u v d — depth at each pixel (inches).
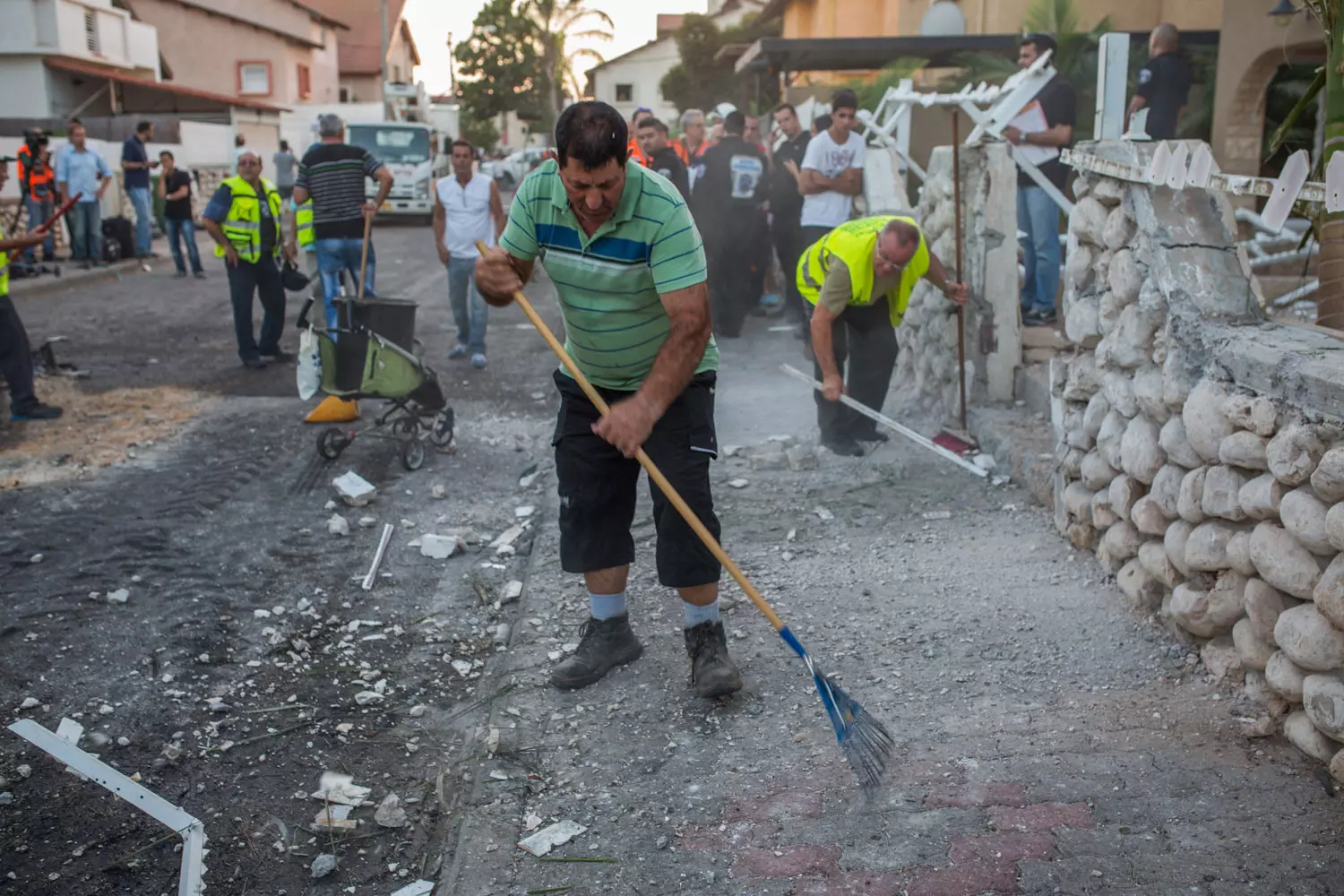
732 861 117.3
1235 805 120.5
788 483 239.1
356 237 373.1
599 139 120.3
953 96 288.5
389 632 183.2
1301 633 124.7
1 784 138.0
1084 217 181.5
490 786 133.6
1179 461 153.2
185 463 268.8
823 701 127.9
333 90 1834.4
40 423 303.3
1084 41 610.9
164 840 128.3
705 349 142.0
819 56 655.1
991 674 152.6
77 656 170.4
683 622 169.8
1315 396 124.8
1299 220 368.2
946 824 120.5
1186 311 152.3
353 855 126.5
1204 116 571.5
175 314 497.4
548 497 244.5
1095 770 128.6
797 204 423.2
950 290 248.2
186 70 1412.4
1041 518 209.5
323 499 245.3
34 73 920.9
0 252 293.4
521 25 2319.1
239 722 153.8
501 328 463.5
